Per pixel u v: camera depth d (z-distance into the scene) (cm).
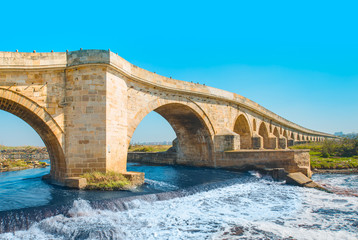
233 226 1376
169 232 1266
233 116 4097
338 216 1584
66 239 1130
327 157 4625
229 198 1952
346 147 4853
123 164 2264
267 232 1305
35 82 1958
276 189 2362
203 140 3722
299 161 2994
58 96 2034
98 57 2016
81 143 1995
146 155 4750
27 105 1903
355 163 4003
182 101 3119
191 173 3080
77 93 2033
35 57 1942
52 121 1984
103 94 2034
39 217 1257
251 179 2725
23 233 1147
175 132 4084
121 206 1499
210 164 3612
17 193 1777
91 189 1836
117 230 1231
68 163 1994
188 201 1783
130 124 2409
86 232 1174
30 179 2525
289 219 1520
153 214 1488
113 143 2105
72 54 2042
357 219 1525
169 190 1950
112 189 1827
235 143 3497
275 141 5606
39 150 6531
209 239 1202
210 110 3578
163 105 2961
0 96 1812
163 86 2794
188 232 1276
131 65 2398
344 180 2995
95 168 1984
